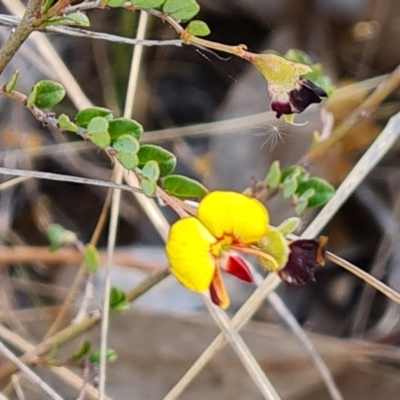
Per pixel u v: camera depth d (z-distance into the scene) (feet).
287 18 1.10
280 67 0.53
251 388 0.86
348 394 0.88
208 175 1.02
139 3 0.52
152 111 1.06
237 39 1.10
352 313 1.00
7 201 0.96
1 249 0.90
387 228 1.00
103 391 0.66
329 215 0.71
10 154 0.95
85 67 1.04
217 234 0.53
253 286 0.96
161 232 0.73
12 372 0.71
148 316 0.89
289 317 0.73
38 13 0.52
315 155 0.74
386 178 1.04
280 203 0.89
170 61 1.07
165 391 0.86
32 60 0.85
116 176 0.72
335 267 1.03
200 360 0.69
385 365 0.90
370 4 1.08
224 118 1.03
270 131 0.87
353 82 1.07
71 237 0.74
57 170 1.01
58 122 0.54
